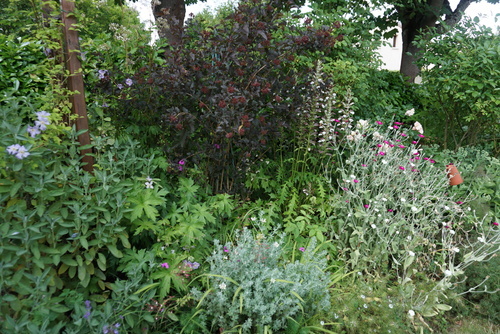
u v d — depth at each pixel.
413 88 7.29
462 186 4.07
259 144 3.56
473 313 3.12
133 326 2.31
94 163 2.95
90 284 2.51
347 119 4.21
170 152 3.41
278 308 2.42
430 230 3.57
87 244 2.34
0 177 2.29
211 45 3.54
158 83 3.33
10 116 2.46
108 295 2.52
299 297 2.40
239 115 3.21
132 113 3.52
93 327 2.19
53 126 2.44
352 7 6.13
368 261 3.35
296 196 3.82
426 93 5.60
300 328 2.45
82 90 2.76
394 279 3.34
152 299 2.51
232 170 3.64
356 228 3.47
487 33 4.95
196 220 2.93
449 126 5.68
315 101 3.87
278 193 3.90
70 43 2.69
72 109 2.78
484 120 5.27
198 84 3.48
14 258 2.05
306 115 3.94
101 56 3.50
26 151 2.14
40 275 2.12
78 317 2.07
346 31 5.27
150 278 2.52
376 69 5.83
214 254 2.71
